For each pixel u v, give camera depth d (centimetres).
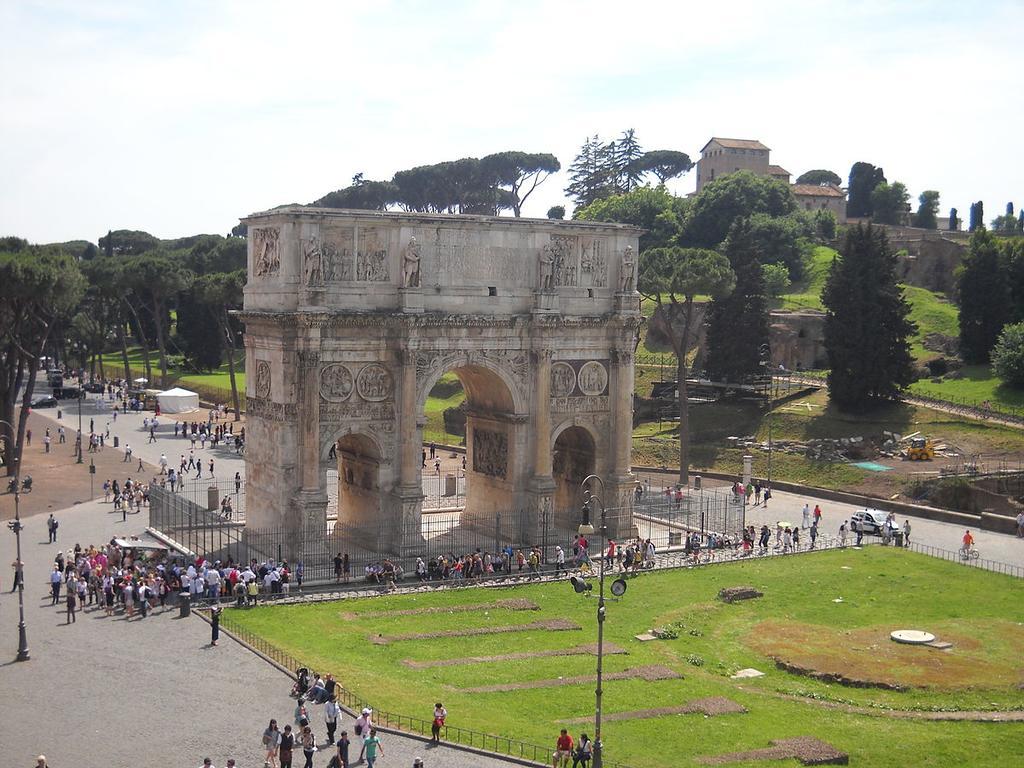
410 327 7956
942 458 11556
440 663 5884
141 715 4988
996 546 9150
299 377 7744
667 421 14125
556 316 8562
